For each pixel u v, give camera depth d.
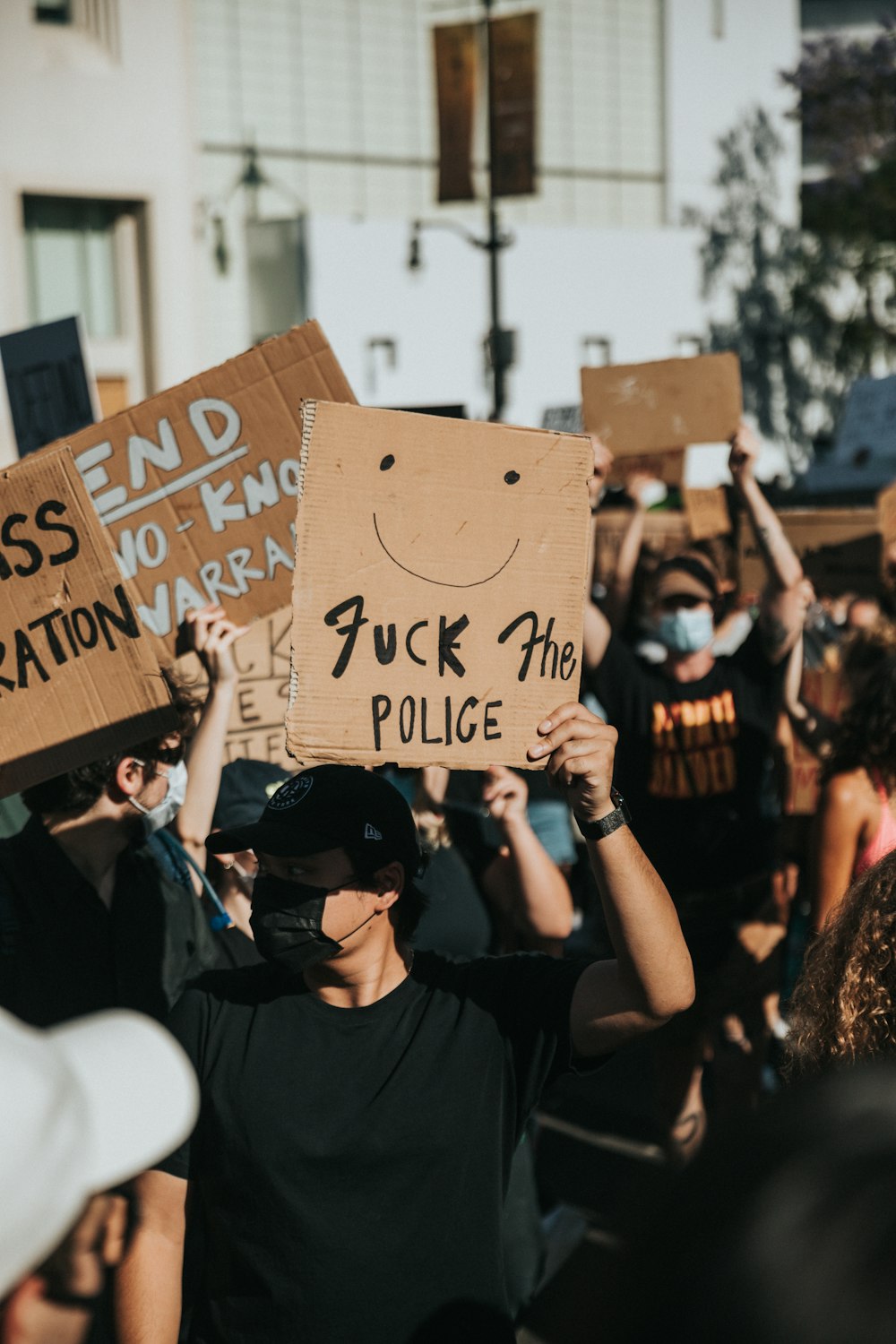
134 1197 2.04
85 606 2.29
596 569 7.01
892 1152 0.74
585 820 2.08
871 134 22.50
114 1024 0.99
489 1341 2.00
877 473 11.56
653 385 4.69
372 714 2.06
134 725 2.30
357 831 2.10
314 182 21.03
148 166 17.09
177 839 2.98
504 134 15.77
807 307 25.05
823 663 5.16
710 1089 5.34
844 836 3.48
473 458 2.13
